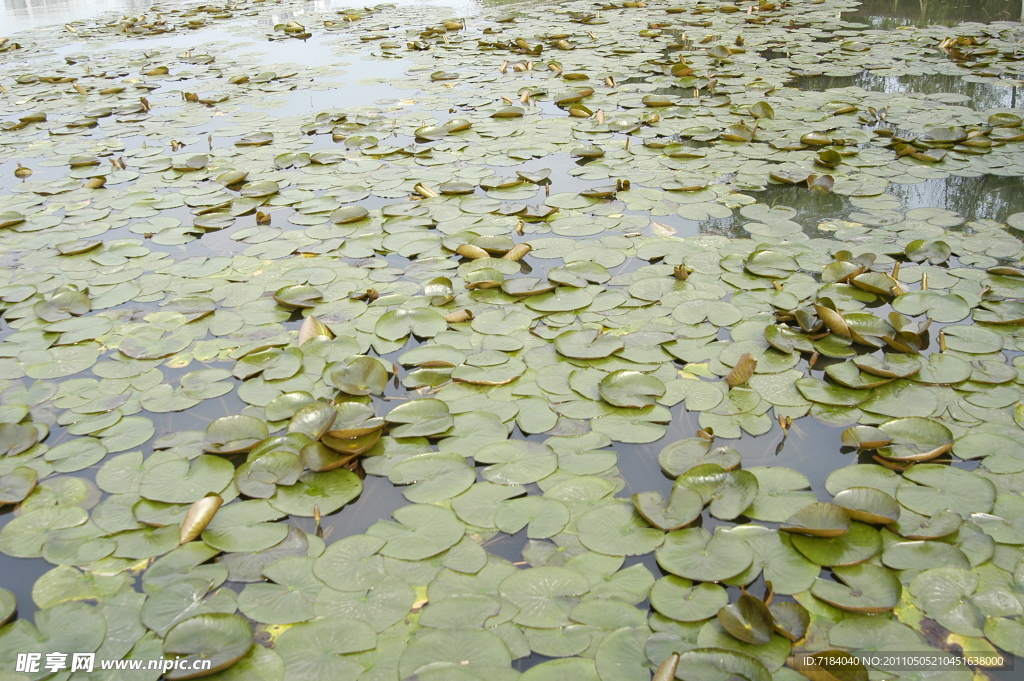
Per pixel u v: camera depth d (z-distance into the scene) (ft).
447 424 7.57
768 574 5.83
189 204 13.67
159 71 24.66
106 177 15.37
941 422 7.41
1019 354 8.45
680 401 7.97
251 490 6.84
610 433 7.48
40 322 9.93
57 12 40.60
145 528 6.50
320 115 18.79
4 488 6.91
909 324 9.02
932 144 15.39
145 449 7.50
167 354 9.09
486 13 34.50
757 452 7.22
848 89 19.76
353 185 14.29
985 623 5.33
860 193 13.23
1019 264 10.43
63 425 7.89
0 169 16.19
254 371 8.62
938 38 24.90
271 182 14.26
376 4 39.37
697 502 6.43
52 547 6.31
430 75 23.12
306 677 5.09
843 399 7.85
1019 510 6.30
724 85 20.83
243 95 21.71
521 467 7.06
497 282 10.27
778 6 31.58
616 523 6.38
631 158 15.48
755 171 14.49
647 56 24.50
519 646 5.28
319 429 7.29
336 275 10.90
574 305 9.78
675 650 5.18
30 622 5.64
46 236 12.63
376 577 5.90
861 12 30.35
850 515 6.30
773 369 8.36
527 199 13.52
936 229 11.70
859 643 5.23
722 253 11.19
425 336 9.22
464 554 6.10
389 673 5.10
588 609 5.55
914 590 5.63
